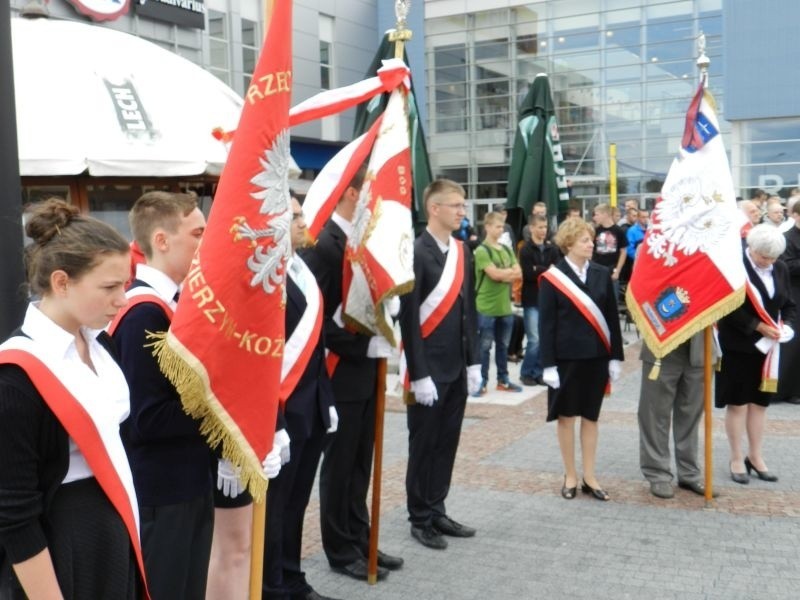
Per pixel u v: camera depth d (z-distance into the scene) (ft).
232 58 71.10
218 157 35.27
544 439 24.45
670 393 19.15
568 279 18.48
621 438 24.44
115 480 7.39
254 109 9.21
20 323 10.19
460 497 19.34
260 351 9.27
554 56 93.91
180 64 38.63
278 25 9.34
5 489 6.77
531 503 18.88
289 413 12.33
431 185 16.46
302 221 12.30
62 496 7.23
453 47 98.37
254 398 9.27
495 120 97.25
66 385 7.09
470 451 23.27
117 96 33.04
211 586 11.37
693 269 18.10
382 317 13.69
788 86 79.30
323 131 84.84
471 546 16.35
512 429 25.70
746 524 17.37
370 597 14.08
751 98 81.00
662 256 18.53
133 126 32.78
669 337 18.40
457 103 99.09
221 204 9.09
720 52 85.97
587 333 18.51
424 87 99.66
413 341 15.37
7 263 10.13
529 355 32.50
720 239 17.97
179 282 9.89
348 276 13.92
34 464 6.95
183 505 9.66
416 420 16.21
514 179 34.86
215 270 8.97
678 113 88.63
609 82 91.71
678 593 14.14
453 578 14.85
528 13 94.27
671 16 87.97
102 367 7.73
